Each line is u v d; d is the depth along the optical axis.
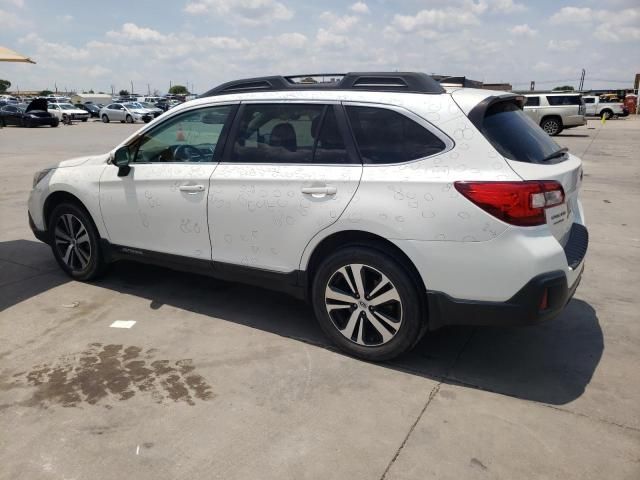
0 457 2.64
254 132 3.83
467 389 3.24
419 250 3.17
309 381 3.32
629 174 11.91
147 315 4.30
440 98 3.28
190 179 4.01
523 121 3.51
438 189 3.09
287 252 3.67
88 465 2.58
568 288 3.15
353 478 2.49
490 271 3.04
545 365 3.53
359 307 3.50
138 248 4.48
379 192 3.25
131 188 4.36
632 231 7.03
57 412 3.00
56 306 4.46
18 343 3.82
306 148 3.60
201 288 4.87
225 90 4.11
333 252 3.51
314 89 3.68
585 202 8.91
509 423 2.90
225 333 3.98
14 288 4.87
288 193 3.57
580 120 22.78
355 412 3.00
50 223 5.09
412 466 2.57
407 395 3.17
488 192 2.97
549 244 3.01
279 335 3.95
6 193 9.68
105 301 4.57
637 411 3.00
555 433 2.81
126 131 28.45
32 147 18.89
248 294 4.73
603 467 2.56
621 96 52.38
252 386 3.27
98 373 3.41
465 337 3.94
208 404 3.08
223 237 3.94
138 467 2.57
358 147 3.42
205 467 2.56
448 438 2.77
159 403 3.09
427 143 3.22
